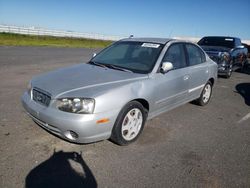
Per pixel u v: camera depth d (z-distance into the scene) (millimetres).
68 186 2770
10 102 5305
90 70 4168
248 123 5133
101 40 39656
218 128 4754
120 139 3572
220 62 10047
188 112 5559
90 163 3221
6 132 3883
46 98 3389
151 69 4129
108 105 3283
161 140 4035
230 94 7691
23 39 26438
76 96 3195
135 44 4832
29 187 2703
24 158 3219
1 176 2836
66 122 3133
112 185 2834
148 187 2848
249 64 14188
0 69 9266
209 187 2930
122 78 3768
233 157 3654
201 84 5574
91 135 3230
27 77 8094
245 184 3033
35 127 4105
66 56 15656
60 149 3490
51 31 32781
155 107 4164
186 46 5148
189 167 3307
